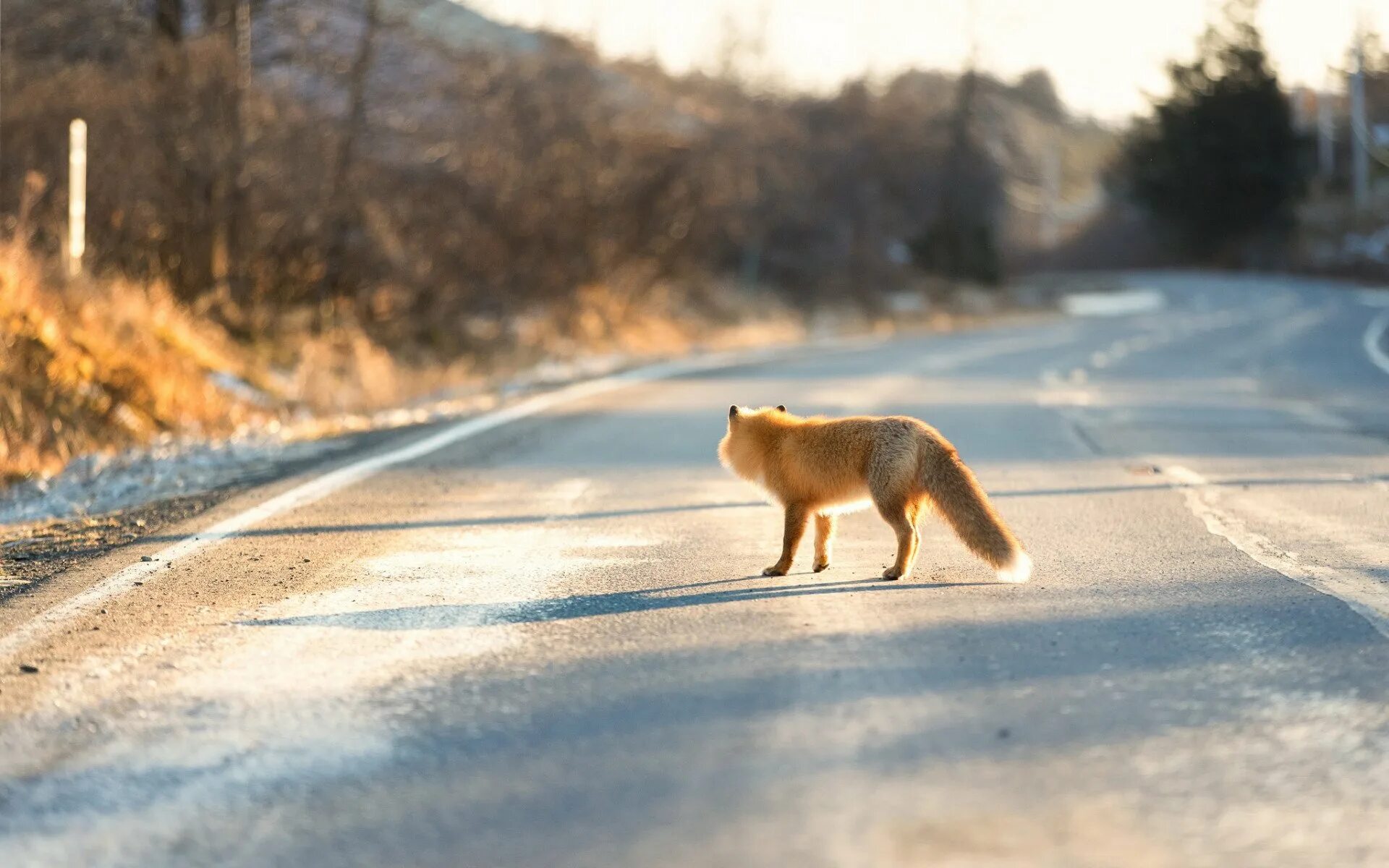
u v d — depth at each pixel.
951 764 16.30
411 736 17.75
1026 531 34.12
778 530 34.38
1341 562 29.52
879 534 34.34
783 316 167.88
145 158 74.62
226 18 86.38
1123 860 13.59
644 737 17.48
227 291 79.00
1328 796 15.25
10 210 66.94
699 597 26.14
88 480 42.84
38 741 17.78
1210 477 44.81
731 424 29.20
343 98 95.38
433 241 95.12
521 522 35.53
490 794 15.62
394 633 23.28
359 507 37.62
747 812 14.88
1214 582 27.31
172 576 28.19
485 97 108.88
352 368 77.50
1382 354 119.19
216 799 15.68
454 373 87.62
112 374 55.66
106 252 71.31
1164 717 18.12
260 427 58.69
